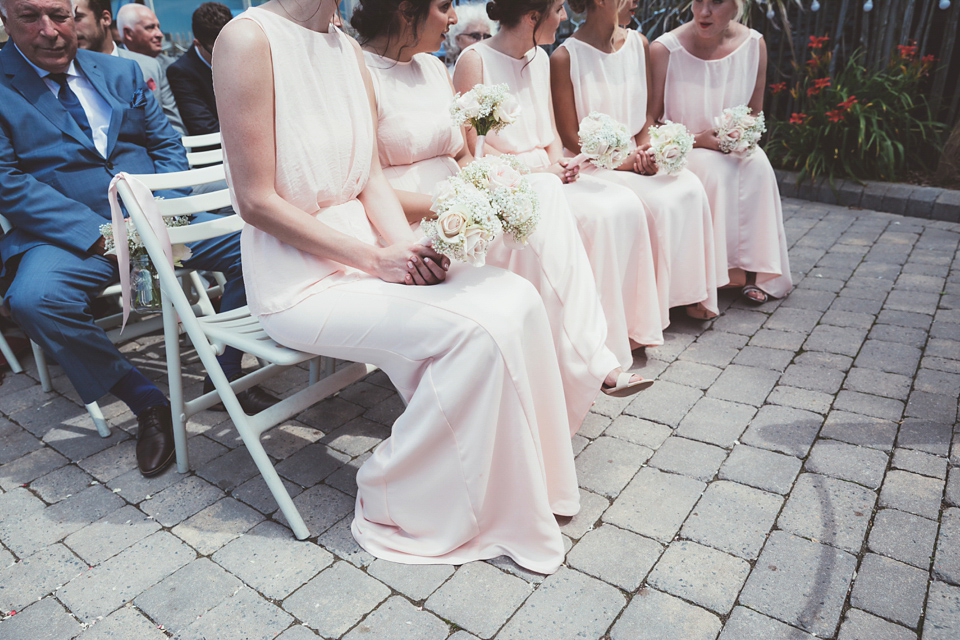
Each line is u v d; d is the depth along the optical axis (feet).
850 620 5.49
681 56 11.59
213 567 6.38
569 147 11.12
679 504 6.95
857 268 13.07
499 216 6.24
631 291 9.70
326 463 7.96
